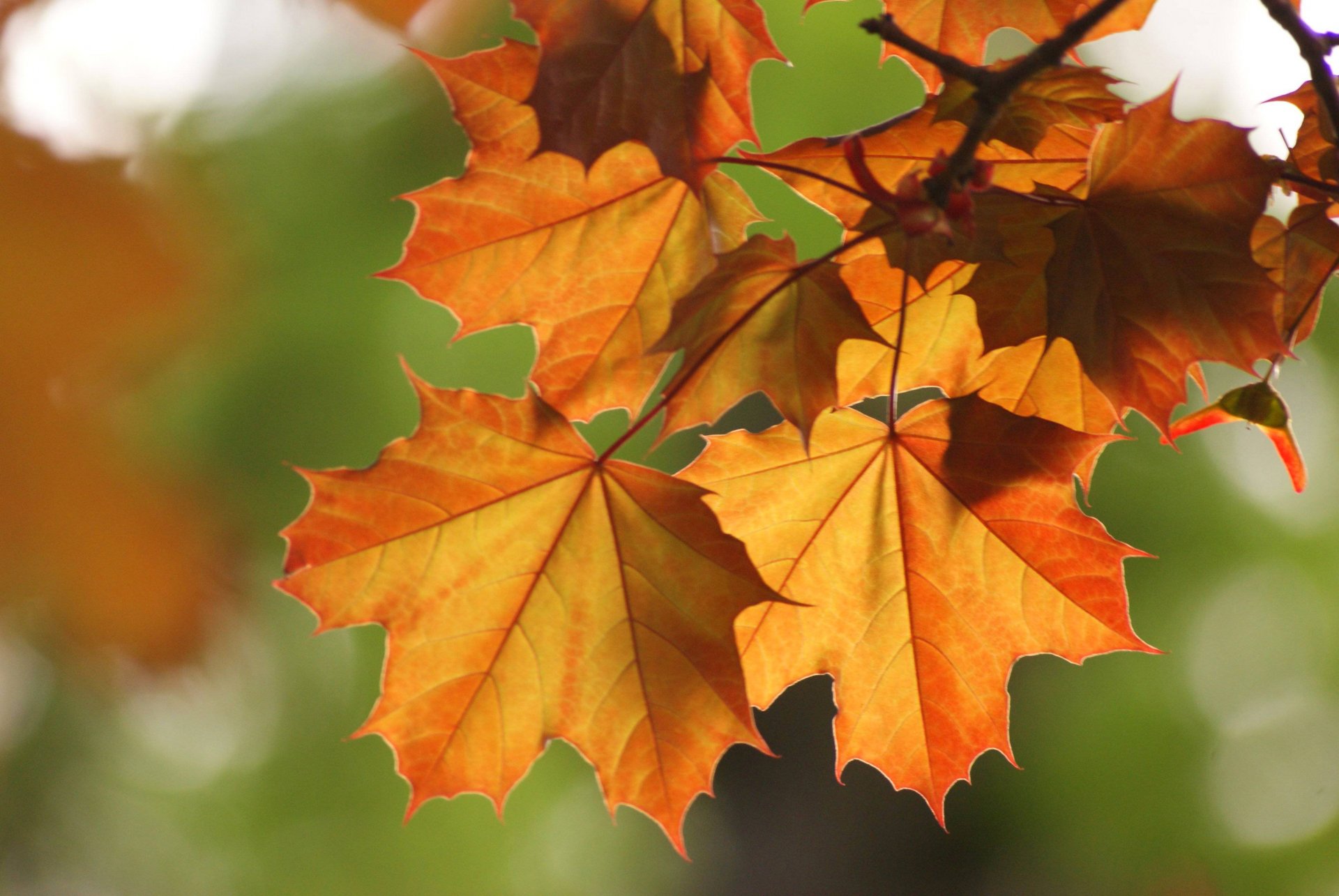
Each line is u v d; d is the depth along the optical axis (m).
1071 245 1.04
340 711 3.44
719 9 1.05
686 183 1.05
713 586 1.06
